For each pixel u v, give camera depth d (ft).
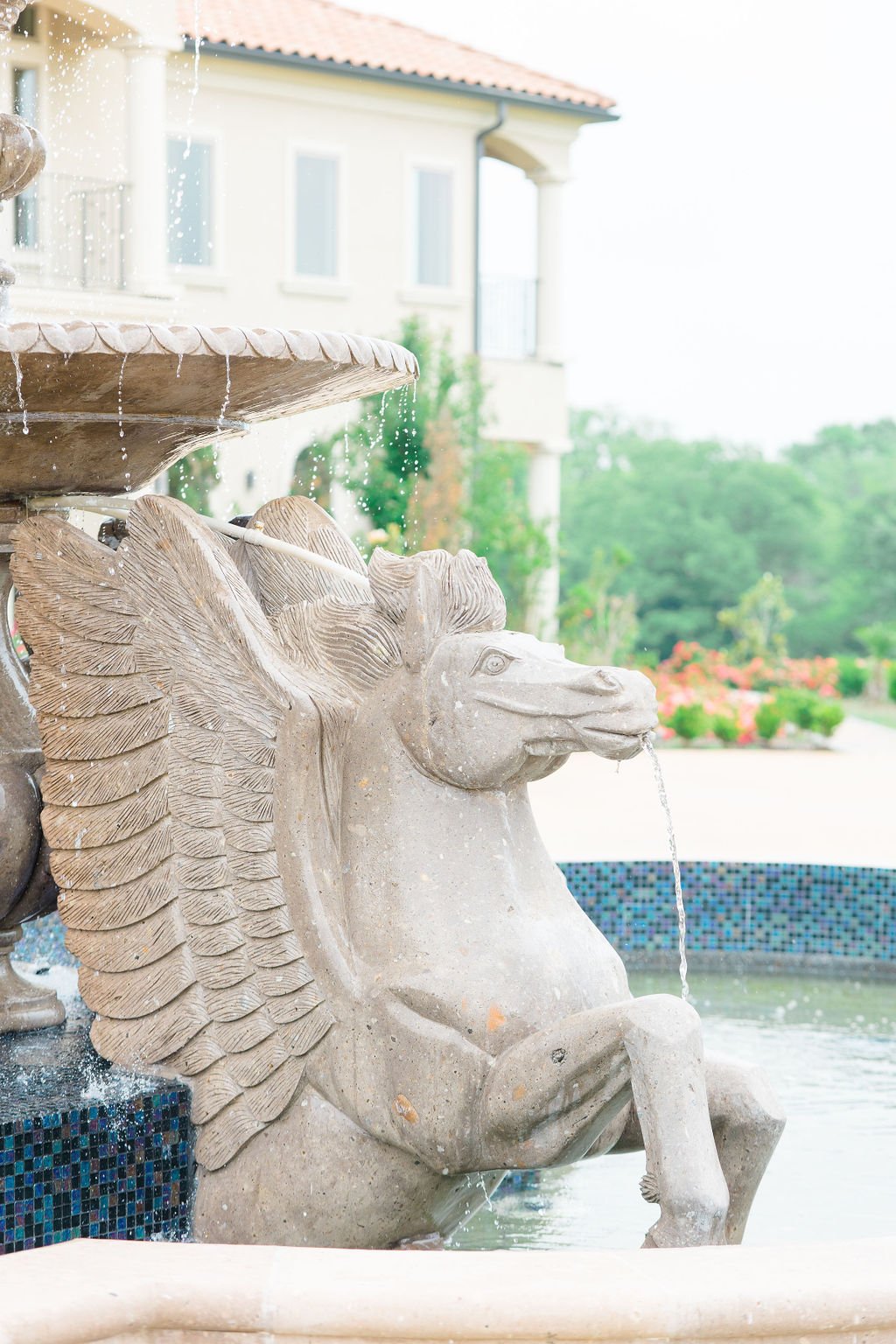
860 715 85.25
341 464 63.16
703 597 125.90
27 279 52.95
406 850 9.76
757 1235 11.89
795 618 123.85
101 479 11.47
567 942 9.80
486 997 9.38
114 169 54.60
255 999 10.01
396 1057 9.50
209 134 67.15
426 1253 6.65
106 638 10.52
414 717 9.75
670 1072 8.75
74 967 13.91
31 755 11.43
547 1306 6.18
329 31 72.95
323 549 11.49
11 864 11.16
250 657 10.12
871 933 23.13
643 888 23.56
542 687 9.40
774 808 40.52
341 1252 6.69
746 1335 6.22
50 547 10.66
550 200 78.23
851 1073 16.80
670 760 56.13
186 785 10.28
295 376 10.57
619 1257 6.61
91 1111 9.77
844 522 125.90
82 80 53.57
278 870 9.98
